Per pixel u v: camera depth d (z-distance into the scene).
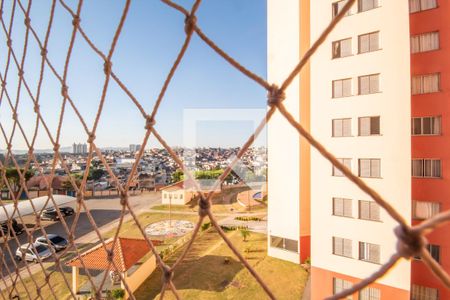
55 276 11.22
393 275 7.71
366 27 8.10
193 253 13.77
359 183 0.60
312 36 9.05
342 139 8.52
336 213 8.68
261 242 14.52
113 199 28.61
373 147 7.99
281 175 12.21
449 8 7.36
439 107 7.46
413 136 7.83
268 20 11.63
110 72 1.31
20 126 2.13
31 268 12.02
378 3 7.97
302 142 11.56
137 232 17.64
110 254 1.47
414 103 7.80
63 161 1.80
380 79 7.93
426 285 7.51
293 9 10.95
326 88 8.78
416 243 0.51
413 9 7.80
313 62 9.01
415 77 7.81
